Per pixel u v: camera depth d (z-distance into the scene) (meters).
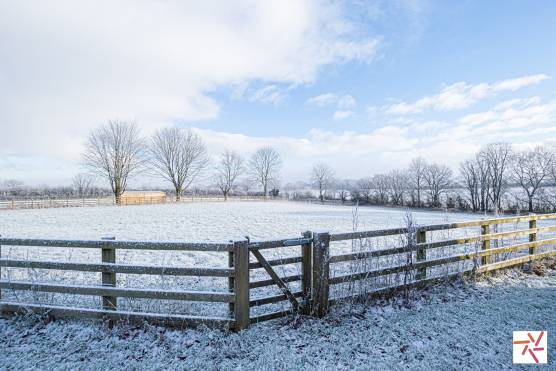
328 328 4.12
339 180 80.62
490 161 44.88
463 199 43.72
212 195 65.50
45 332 3.97
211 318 3.97
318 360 3.44
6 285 4.34
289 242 4.27
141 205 38.38
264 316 4.16
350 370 3.28
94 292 4.12
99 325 4.09
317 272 4.36
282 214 26.06
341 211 31.45
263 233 14.19
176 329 4.00
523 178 41.91
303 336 3.91
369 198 54.50
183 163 52.94
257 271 7.12
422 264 5.45
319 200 61.38
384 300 4.98
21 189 57.19
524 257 7.06
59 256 8.75
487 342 3.82
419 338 3.92
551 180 39.09
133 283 6.11
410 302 4.97
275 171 75.00
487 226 6.59
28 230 15.19
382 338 3.90
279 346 3.68
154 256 8.59
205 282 6.25
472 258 6.16
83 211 27.84
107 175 43.84
